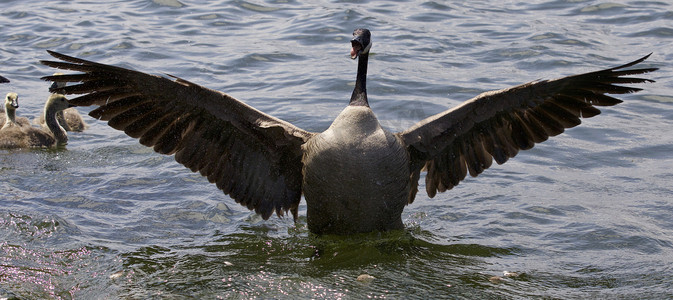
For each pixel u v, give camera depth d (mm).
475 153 9203
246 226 9188
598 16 18906
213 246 8492
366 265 7930
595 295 7191
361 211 8273
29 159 11406
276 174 9000
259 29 18000
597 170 10875
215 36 17422
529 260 8133
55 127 12305
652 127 12531
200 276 7590
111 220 9094
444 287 7363
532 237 8773
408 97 13469
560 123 8922
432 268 7855
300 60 15727
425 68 15062
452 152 9180
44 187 10133
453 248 8453
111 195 9906
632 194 9945
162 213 9391
